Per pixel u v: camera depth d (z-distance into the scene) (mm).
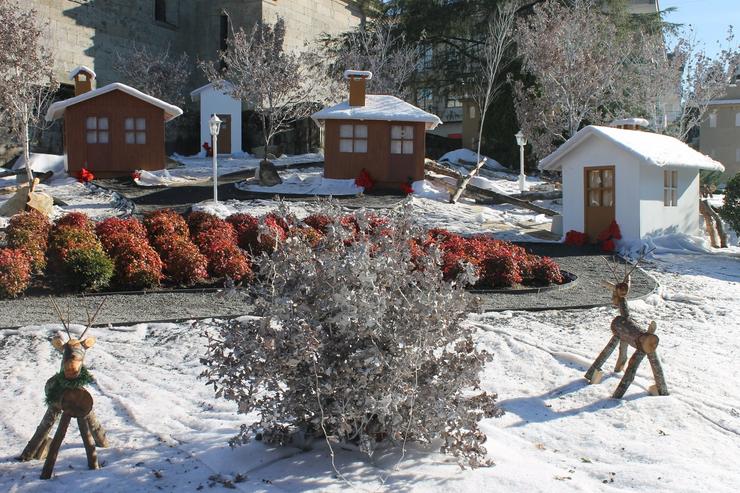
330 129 24562
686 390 7352
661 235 18125
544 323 10148
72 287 11555
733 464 5629
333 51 39844
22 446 5754
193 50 44531
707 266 15945
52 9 35562
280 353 5215
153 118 25703
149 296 11242
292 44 43781
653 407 6836
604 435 6219
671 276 14695
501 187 28625
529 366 8188
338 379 5184
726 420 6520
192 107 43562
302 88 37219
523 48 30578
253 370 5305
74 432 6129
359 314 5109
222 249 12617
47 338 8750
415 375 5320
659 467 5469
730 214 18312
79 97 24812
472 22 40250
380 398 5172
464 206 23094
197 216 14523
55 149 33938
